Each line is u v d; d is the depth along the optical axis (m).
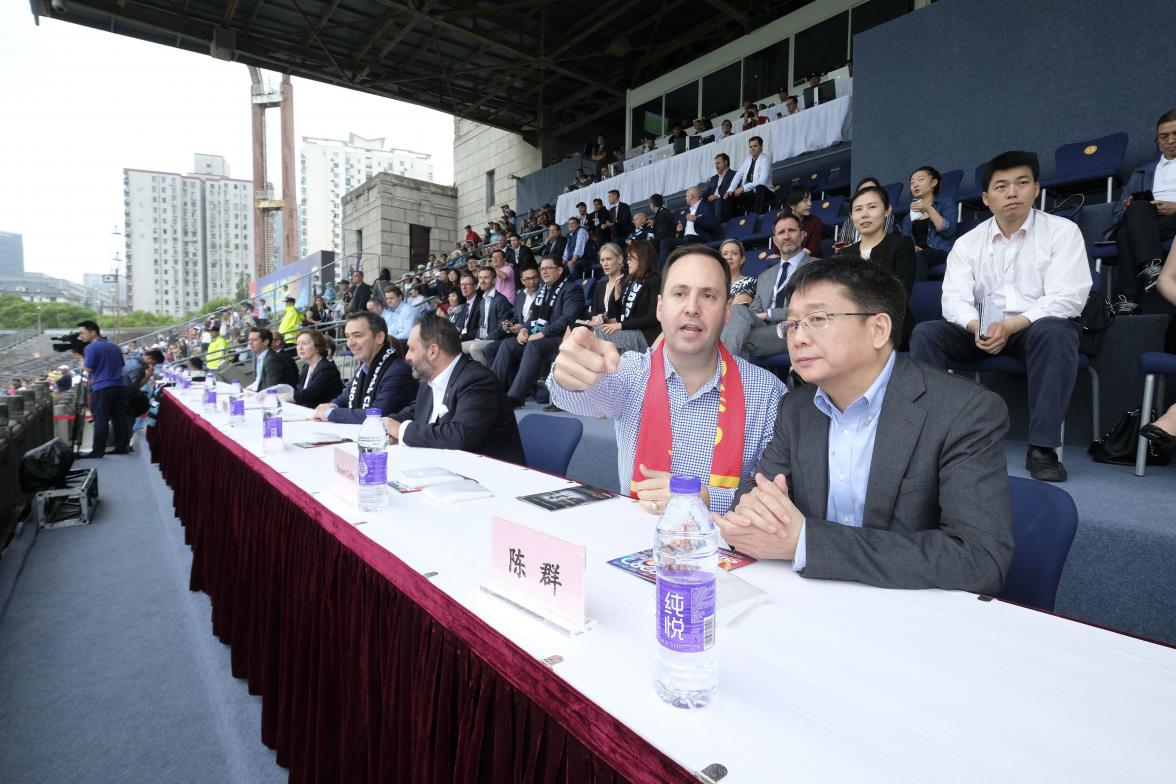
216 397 3.50
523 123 15.25
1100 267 3.26
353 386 3.70
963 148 4.59
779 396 1.59
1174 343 2.29
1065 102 4.15
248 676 1.92
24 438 4.30
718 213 6.70
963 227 3.84
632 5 10.56
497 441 2.42
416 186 16.86
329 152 38.81
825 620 0.80
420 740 0.95
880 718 0.59
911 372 1.15
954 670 0.68
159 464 6.02
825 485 1.21
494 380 2.38
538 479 1.61
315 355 4.80
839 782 0.50
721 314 1.47
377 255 16.41
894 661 0.70
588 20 11.02
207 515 2.67
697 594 0.62
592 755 0.64
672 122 11.70
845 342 1.09
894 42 4.88
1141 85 3.88
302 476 1.65
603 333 3.81
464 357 2.44
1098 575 1.69
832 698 0.62
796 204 4.61
